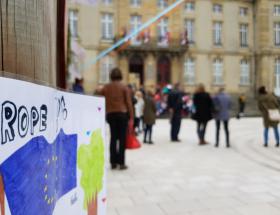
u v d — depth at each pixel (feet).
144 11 102.73
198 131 32.55
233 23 102.47
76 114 5.35
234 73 108.47
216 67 108.47
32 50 3.64
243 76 97.35
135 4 102.73
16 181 2.87
